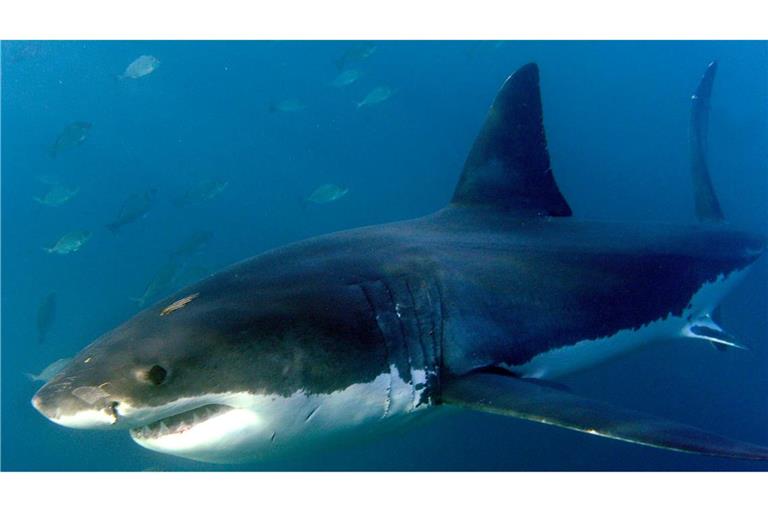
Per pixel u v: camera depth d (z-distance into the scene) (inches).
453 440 378.9
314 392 110.7
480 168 180.5
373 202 794.8
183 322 106.2
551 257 165.5
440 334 133.5
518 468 366.9
